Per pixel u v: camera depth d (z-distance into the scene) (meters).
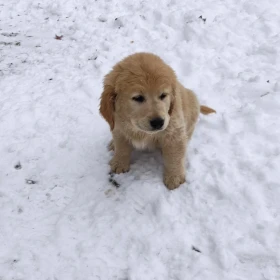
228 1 1.11
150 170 0.62
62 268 0.47
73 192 0.59
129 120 0.51
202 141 0.65
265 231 0.48
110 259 0.48
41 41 1.04
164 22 1.05
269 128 0.64
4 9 1.23
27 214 0.55
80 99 0.79
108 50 0.96
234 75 0.81
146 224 0.52
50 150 0.67
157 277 0.46
